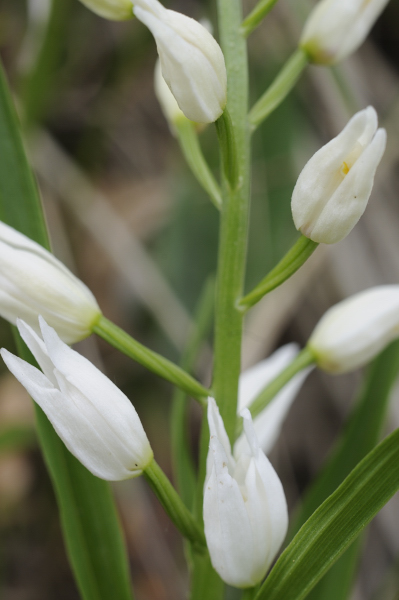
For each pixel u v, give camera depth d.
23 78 0.29
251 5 0.29
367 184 0.16
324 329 0.18
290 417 0.30
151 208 0.35
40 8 0.27
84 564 0.18
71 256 0.30
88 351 0.25
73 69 0.33
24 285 0.17
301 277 0.25
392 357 0.19
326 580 0.19
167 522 0.30
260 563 0.16
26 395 0.31
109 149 0.37
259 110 0.18
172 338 0.28
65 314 0.17
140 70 0.36
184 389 0.17
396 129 0.27
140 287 0.29
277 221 0.28
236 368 0.17
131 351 0.17
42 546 0.31
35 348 0.16
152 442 0.31
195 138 0.19
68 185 0.30
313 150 0.29
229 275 0.17
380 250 0.27
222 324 0.17
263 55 0.29
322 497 0.19
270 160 0.28
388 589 0.22
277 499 0.16
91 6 0.18
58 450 0.18
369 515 0.16
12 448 0.28
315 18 0.18
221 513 0.16
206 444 0.17
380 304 0.18
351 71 0.28
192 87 0.16
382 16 0.31
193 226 0.30
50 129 0.34
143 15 0.16
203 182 0.18
